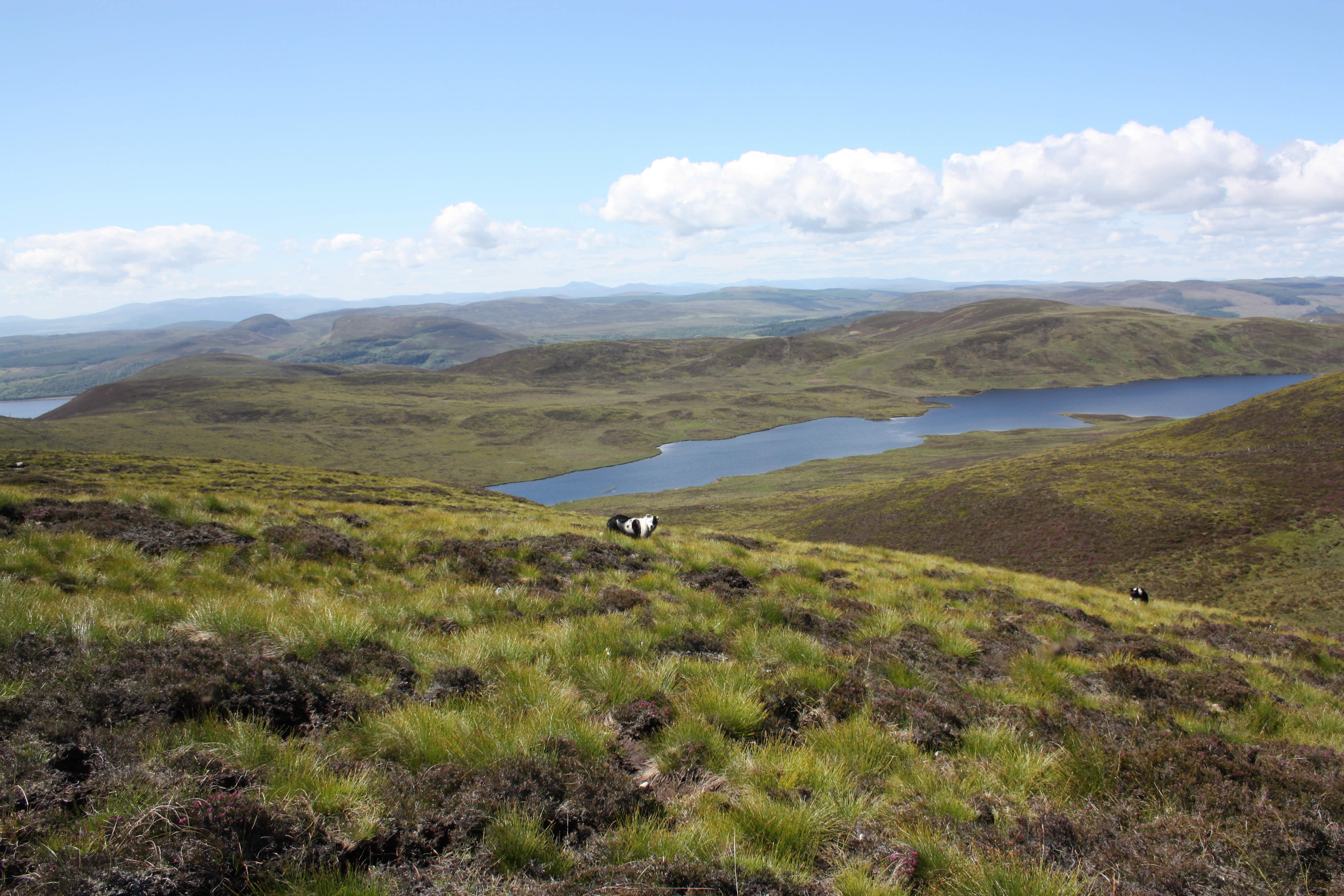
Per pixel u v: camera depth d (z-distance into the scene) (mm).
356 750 6500
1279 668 14984
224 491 61562
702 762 6988
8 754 5285
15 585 8992
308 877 4738
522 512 42219
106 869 4234
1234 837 5918
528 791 5918
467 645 9500
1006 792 6930
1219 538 81312
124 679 6699
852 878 5168
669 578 15750
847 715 8547
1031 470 126750
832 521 124000
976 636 13789
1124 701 10469
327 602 10453
